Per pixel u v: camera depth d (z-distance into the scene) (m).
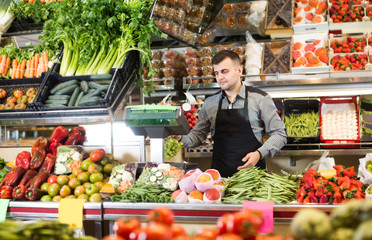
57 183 2.88
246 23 5.20
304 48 4.99
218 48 5.00
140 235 1.11
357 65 4.79
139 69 3.62
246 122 3.61
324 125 4.82
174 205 2.44
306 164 5.07
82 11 3.51
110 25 3.35
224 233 1.18
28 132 4.09
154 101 5.38
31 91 3.41
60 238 1.30
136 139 3.45
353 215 1.12
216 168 3.69
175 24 4.55
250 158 3.27
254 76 4.74
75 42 3.50
